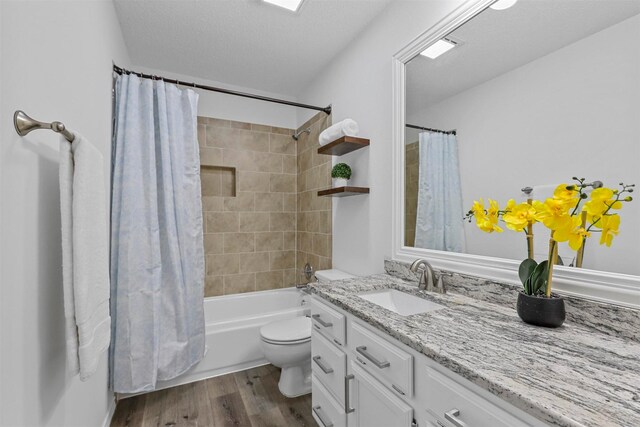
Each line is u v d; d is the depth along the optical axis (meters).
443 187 1.47
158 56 2.41
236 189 2.99
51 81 0.93
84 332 0.86
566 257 1.00
